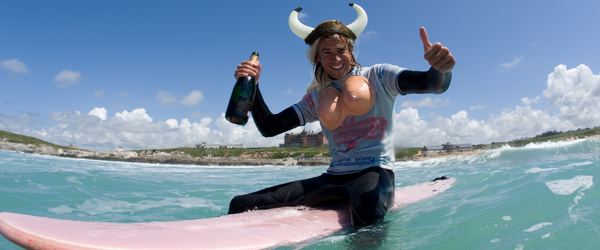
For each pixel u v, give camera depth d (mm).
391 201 1799
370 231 1473
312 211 1937
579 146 9070
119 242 1188
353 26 2082
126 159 48812
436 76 1613
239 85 1798
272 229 1538
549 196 1640
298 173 11508
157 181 5902
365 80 1999
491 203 1737
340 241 1360
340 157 2043
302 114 2275
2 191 3195
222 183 6051
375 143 1973
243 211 2070
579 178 1917
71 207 2756
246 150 65312
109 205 2957
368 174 1807
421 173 6172
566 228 1153
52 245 1101
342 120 2039
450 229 1371
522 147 10773
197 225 1562
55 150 49625
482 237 1210
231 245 1287
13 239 1130
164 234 1361
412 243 1256
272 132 2205
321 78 2162
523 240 1106
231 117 1748
